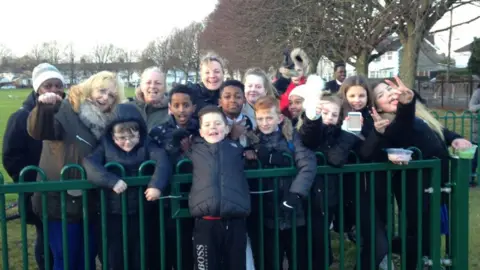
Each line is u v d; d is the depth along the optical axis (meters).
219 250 3.48
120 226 3.51
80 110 3.64
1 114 26.94
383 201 4.02
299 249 3.94
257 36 19.59
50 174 3.64
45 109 3.52
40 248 4.32
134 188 3.49
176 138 3.61
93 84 3.70
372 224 3.80
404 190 3.82
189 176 3.47
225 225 3.43
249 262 3.70
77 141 3.59
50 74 4.24
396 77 3.90
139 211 3.39
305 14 16.41
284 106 4.91
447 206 4.14
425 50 17.20
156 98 4.68
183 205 3.64
